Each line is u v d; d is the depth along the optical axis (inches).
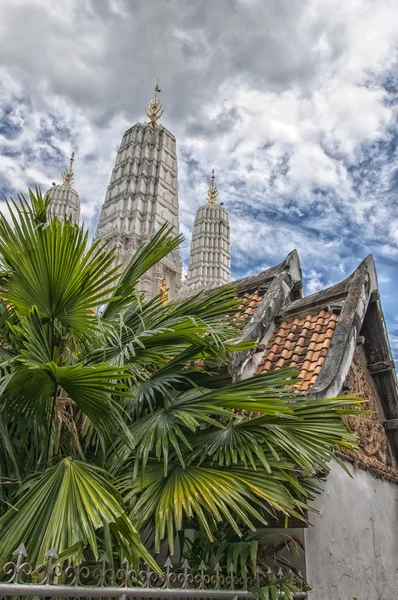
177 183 2290.8
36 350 146.2
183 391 217.8
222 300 213.5
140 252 207.2
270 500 147.9
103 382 140.3
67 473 139.9
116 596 121.6
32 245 159.2
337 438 175.5
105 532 135.0
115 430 161.6
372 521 246.7
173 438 161.9
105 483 137.8
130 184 2091.5
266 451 175.5
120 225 1975.9
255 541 172.2
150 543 208.5
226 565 170.9
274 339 273.4
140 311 209.3
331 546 205.3
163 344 194.7
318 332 261.9
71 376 139.6
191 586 153.9
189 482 153.6
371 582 226.1
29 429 167.3
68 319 174.9
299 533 190.5
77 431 178.5
